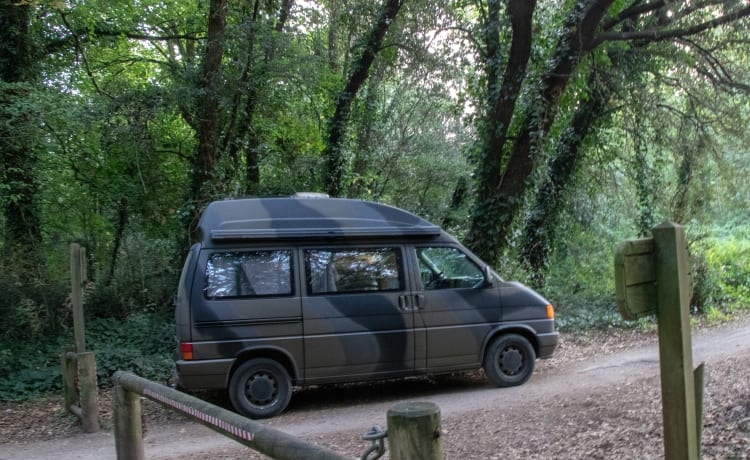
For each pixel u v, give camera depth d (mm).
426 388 8695
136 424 4039
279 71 13359
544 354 8422
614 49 14344
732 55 14383
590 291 15039
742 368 7617
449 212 15562
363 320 7586
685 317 2346
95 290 11555
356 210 7895
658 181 15914
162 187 13828
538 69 12906
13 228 11531
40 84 12195
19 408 8211
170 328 11117
